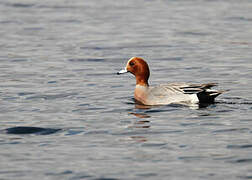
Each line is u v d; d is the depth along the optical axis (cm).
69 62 2267
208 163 1090
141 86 1652
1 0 3994
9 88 1816
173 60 2297
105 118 1441
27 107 1569
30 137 1281
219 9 3597
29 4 3828
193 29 2972
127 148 1192
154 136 1273
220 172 1044
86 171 1062
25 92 1759
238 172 1041
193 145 1199
